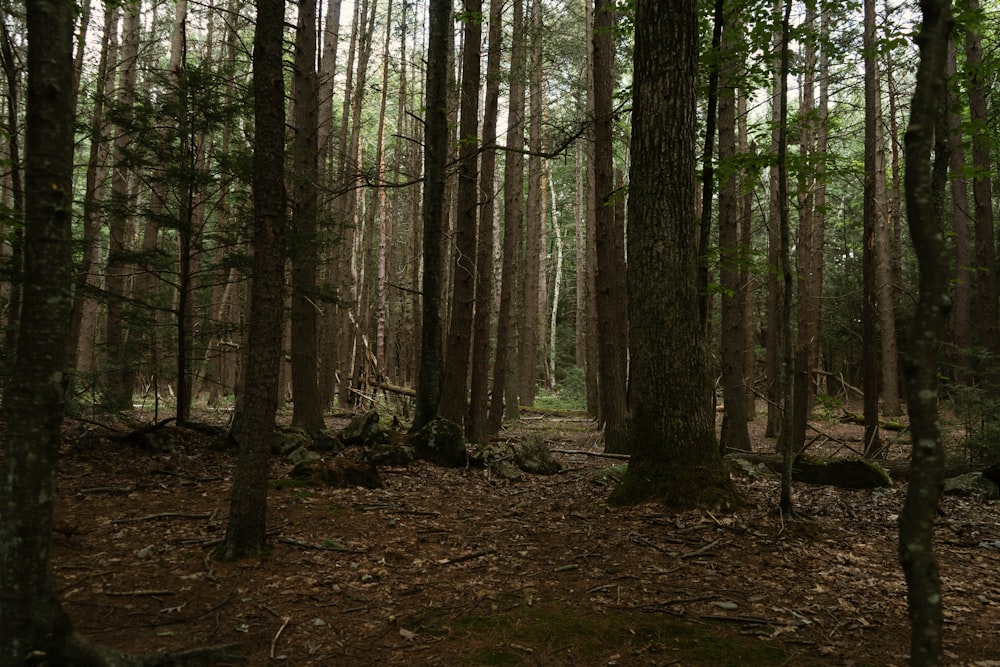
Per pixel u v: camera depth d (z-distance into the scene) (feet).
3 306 30.58
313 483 24.16
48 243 9.09
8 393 9.19
